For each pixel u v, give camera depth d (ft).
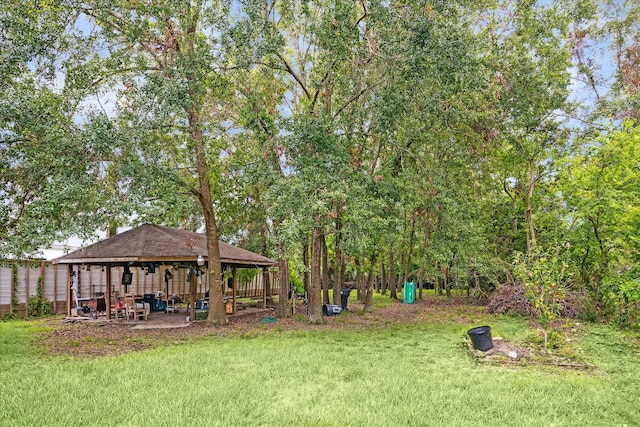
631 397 19.40
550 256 35.32
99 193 32.35
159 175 34.99
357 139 43.21
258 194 58.08
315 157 36.94
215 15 36.32
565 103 48.52
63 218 31.81
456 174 49.60
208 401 18.12
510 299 50.47
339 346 31.76
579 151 47.06
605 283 39.32
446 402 18.30
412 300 72.08
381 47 35.73
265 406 17.70
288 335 38.11
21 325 44.70
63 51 32.50
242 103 42.16
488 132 45.57
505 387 20.57
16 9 30.37
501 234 65.62
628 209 37.40
